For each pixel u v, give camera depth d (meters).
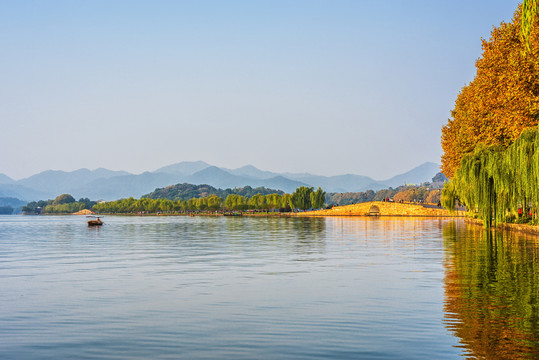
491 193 63.12
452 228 93.38
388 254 46.69
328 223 138.62
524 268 33.81
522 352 15.84
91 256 50.47
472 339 17.31
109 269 38.81
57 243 72.69
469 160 67.50
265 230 101.31
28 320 21.39
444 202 105.88
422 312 21.47
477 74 91.00
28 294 27.58
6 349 17.30
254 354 16.33
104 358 16.23
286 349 16.78
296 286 29.00
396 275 32.56
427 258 41.94
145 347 17.31
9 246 66.75
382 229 96.44
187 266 39.97
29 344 17.86
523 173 52.53
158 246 63.16
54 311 23.11
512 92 60.91
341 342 17.42
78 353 16.78
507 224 76.44
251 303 24.27
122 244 68.38
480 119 77.81
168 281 31.78
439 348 16.45
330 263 40.41
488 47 79.69
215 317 21.44
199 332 19.08
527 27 28.81
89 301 25.41
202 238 78.88
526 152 52.56
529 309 21.61
